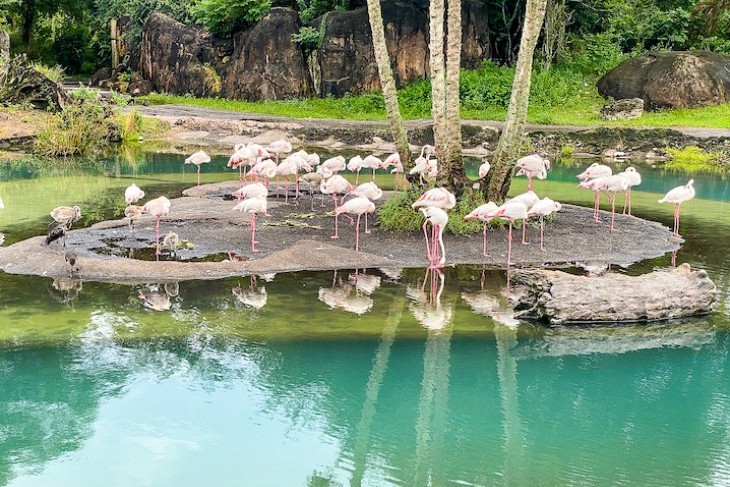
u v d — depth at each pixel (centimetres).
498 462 543
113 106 2591
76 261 962
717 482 517
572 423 607
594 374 705
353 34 3048
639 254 1102
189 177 1728
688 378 700
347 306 859
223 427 585
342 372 689
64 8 3931
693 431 596
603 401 650
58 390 638
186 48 3219
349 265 1023
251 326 790
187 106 2938
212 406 618
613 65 3216
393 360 717
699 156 2323
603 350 763
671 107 2775
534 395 657
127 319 802
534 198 1110
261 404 624
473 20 3134
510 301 890
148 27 3306
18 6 3791
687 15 3288
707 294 861
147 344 739
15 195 1456
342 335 772
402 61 3084
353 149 2400
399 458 545
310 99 3067
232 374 677
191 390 645
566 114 2809
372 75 3069
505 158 1184
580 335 798
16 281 923
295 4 3312
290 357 718
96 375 669
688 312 855
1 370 673
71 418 590
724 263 1063
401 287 934
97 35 3912
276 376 676
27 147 2162
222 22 3189
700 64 2806
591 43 3350
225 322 800
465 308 862
